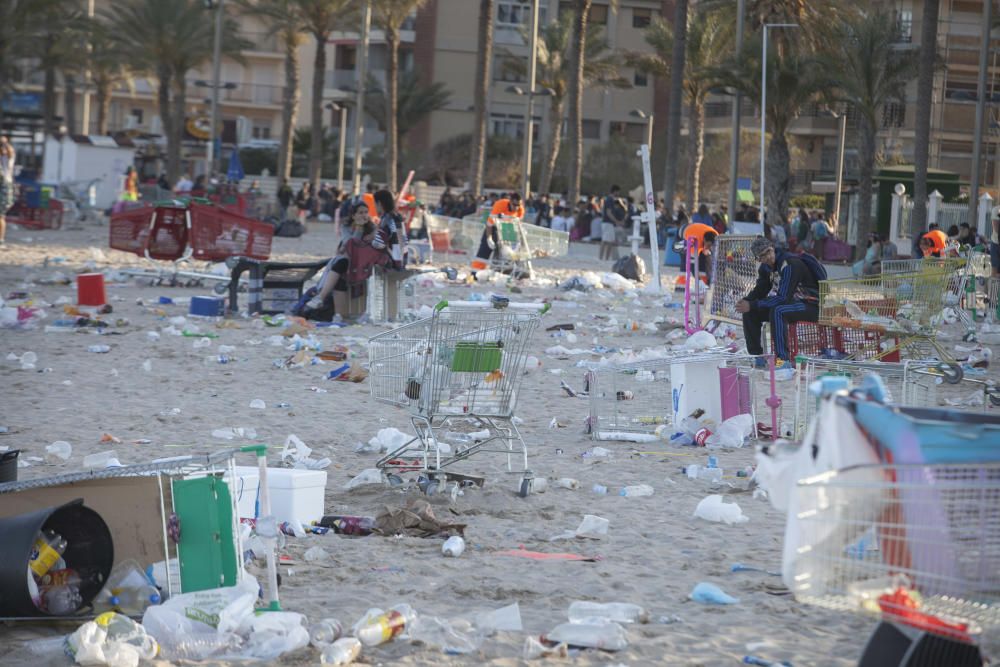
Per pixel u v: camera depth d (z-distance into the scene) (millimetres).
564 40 106188
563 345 26797
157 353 23109
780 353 22391
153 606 8266
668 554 10898
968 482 5703
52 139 84688
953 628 5750
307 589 9531
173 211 36750
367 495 12906
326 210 88312
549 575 10094
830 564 5805
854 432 6008
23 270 39125
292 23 99125
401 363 13625
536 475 14219
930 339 21984
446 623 8477
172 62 95875
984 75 69438
